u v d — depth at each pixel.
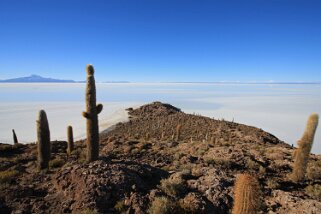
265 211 8.77
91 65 12.08
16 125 129.88
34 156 16.72
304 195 10.31
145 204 8.45
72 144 19.22
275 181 11.48
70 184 9.51
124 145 22.59
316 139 113.19
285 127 150.62
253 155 16.64
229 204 8.88
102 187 8.83
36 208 8.41
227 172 12.52
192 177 11.01
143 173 10.63
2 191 9.28
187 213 8.30
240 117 190.12
